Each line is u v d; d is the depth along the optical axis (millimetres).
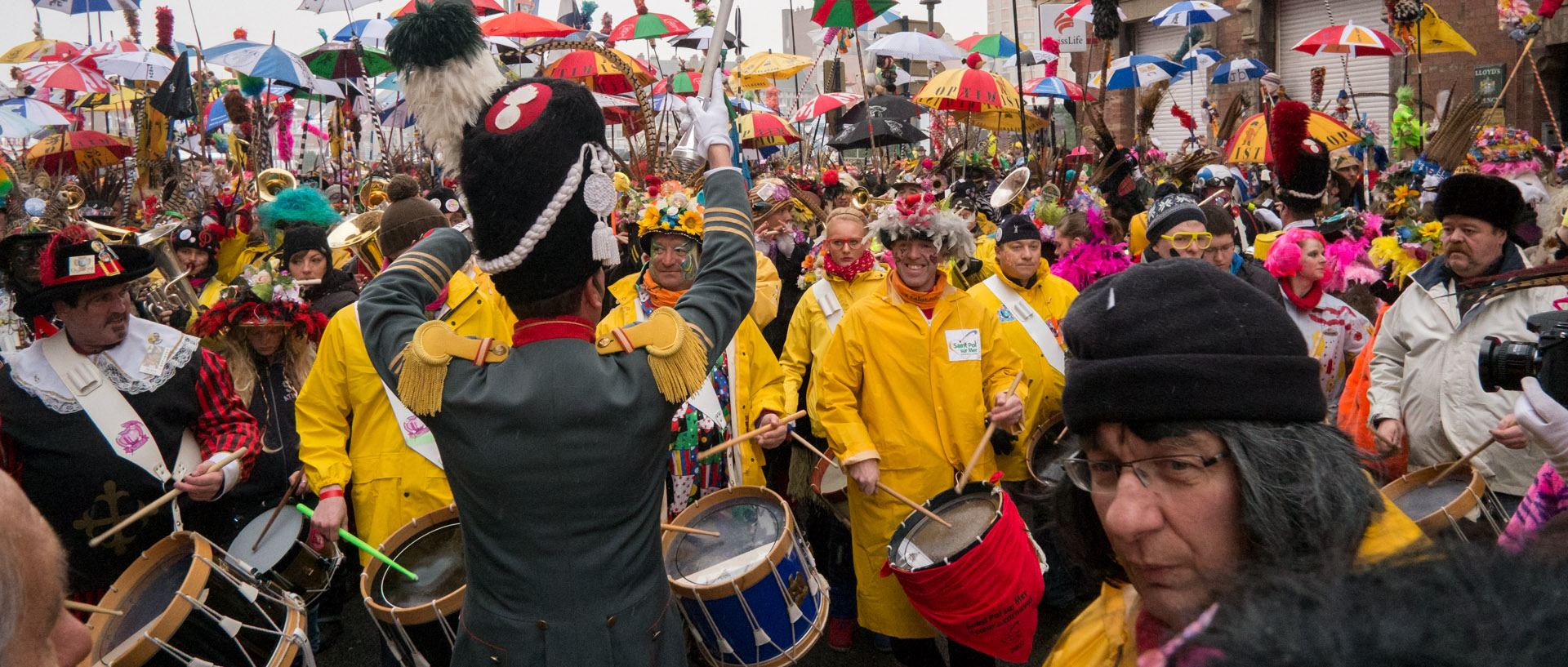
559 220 2016
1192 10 14523
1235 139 8812
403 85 2041
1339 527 1150
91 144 10367
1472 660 661
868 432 3984
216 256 6668
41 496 3352
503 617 2082
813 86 17406
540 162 1978
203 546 2961
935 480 3900
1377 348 4027
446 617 2863
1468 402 3529
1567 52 15680
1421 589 726
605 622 2068
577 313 2119
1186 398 1201
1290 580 791
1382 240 4500
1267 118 8508
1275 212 7812
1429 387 3740
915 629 3877
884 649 4496
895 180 10812
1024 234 4758
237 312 4188
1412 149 9898
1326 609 734
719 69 2387
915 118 12594
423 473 3750
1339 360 4785
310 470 3639
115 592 3018
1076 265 5531
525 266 2045
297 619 3064
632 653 2100
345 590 4828
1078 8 12891
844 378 3959
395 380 2080
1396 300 3947
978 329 4004
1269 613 760
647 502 2170
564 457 2010
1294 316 4805
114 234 6520
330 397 3705
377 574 3203
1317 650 709
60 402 3369
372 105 11297
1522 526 869
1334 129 8367
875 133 11867
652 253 4043
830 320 4754
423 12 1992
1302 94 19656
